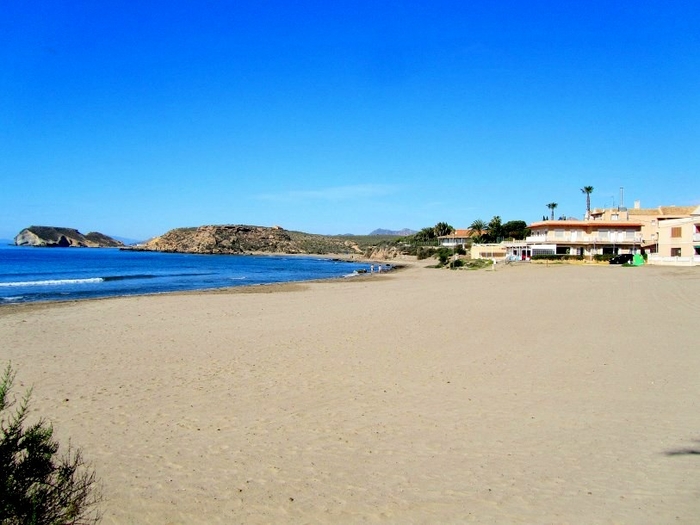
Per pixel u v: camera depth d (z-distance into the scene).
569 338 15.88
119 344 16.62
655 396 9.89
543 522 5.51
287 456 7.55
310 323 20.41
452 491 6.31
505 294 30.20
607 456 7.21
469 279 48.56
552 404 9.61
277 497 6.30
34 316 24.19
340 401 10.12
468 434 8.23
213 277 70.00
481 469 6.92
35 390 11.19
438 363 13.06
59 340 17.48
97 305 29.00
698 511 5.60
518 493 6.20
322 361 13.59
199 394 10.80
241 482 6.73
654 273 43.72
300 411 9.59
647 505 5.78
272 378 11.98
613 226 72.25
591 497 6.03
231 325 20.39
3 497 4.26
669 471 6.64
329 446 7.89
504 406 9.57
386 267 100.94
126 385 11.57
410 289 37.41
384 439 8.12
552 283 37.47
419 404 9.81
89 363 13.85
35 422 9.11
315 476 6.86
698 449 7.33
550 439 7.91
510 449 7.58
